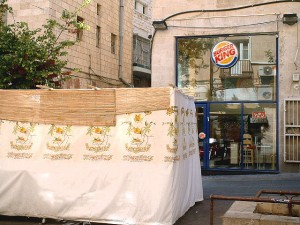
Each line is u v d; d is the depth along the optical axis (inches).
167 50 575.2
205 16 564.4
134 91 283.0
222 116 556.7
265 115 541.0
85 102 291.0
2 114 304.3
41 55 433.4
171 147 273.6
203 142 560.4
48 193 288.0
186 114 319.6
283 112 530.6
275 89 540.1
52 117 295.7
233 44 555.5
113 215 277.3
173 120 275.1
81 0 725.9
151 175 273.7
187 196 316.8
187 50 573.6
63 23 674.2
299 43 529.3
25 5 649.6
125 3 904.3
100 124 287.1
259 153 540.7
